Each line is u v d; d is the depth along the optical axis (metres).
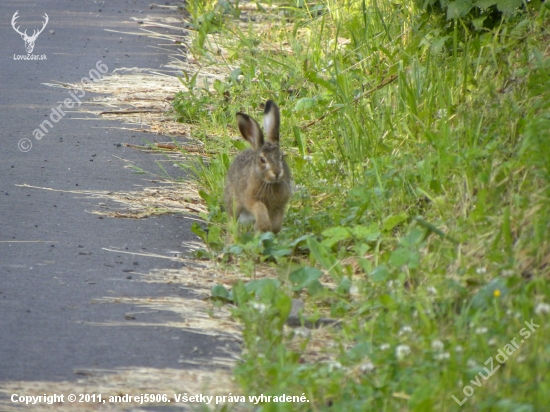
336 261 9.63
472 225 9.17
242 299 8.79
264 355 7.82
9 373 7.67
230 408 7.16
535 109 10.66
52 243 10.82
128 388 7.49
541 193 8.91
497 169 9.88
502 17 13.55
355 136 13.13
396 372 7.18
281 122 15.14
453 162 10.55
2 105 17.09
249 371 7.52
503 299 7.69
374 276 8.89
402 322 7.95
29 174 13.47
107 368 7.83
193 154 14.88
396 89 13.95
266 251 10.46
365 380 7.04
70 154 14.54
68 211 12.00
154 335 8.48
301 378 7.27
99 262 10.29
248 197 11.28
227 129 16.11
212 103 17.19
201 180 13.42
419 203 10.77
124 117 16.78
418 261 8.88
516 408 6.11
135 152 14.84
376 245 9.98
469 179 10.00
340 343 7.83
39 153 14.52
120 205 12.37
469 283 8.20
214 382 7.61
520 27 13.07
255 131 11.62
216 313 9.02
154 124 16.42
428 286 8.45
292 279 9.28
